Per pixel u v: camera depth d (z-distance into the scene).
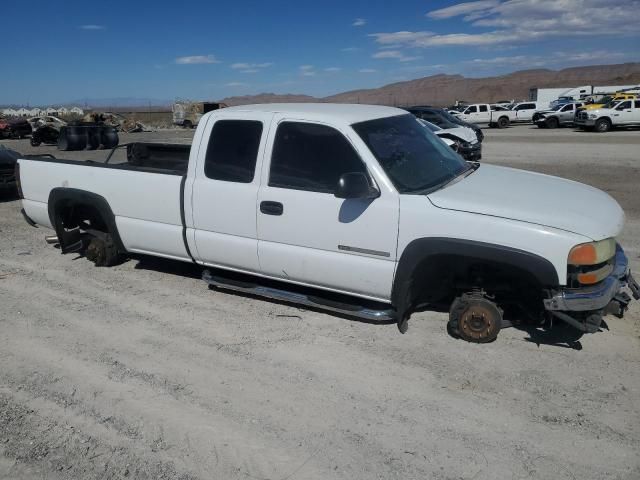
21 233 8.37
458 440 3.34
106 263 6.48
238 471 3.12
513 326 4.74
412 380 3.99
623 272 4.21
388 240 4.38
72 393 3.92
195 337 4.74
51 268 6.59
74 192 6.12
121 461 3.22
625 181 12.27
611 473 3.04
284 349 4.49
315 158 4.69
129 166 5.93
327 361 4.29
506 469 3.09
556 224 3.98
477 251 4.09
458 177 4.92
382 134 4.74
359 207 4.46
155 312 5.25
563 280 3.92
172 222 5.52
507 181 4.86
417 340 4.56
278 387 3.95
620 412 3.55
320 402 3.76
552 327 4.64
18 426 3.56
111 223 5.99
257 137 4.95
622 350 4.31
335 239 4.61
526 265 3.97
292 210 4.75
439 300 4.97
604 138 25.73
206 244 5.31
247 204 4.96
